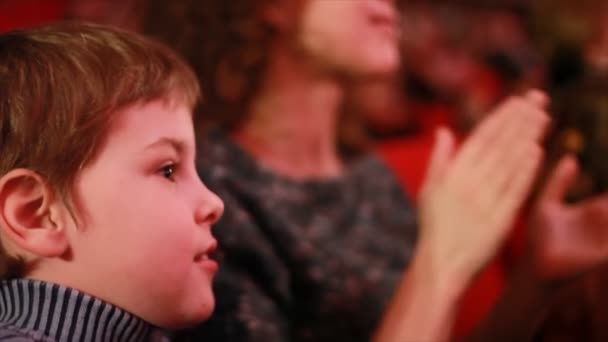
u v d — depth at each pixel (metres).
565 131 1.33
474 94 1.92
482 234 1.04
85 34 0.75
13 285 0.72
